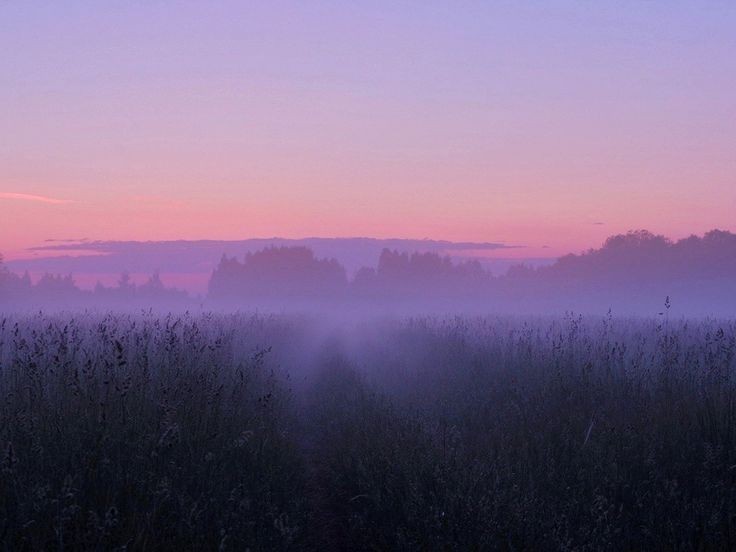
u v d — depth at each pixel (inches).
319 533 310.8
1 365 393.1
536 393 506.0
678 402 441.4
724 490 307.0
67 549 234.5
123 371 407.8
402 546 268.8
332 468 396.5
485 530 258.1
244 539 255.8
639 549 270.1
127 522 249.3
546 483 324.2
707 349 621.0
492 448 375.9
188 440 324.2
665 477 325.4
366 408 480.1
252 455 346.3
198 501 267.7
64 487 242.7
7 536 231.1
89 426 309.1
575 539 265.9
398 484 318.3
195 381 404.5
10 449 251.4
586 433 399.5
